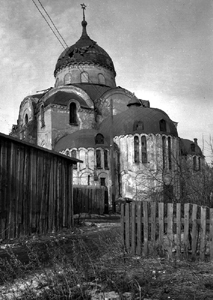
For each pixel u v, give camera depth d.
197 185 12.19
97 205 32.84
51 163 17.19
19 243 12.44
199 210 8.80
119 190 45.16
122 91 56.09
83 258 8.31
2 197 13.45
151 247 8.58
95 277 6.71
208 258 7.84
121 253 8.91
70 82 57.28
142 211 9.17
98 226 19.88
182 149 50.31
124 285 6.18
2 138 13.70
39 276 6.91
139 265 7.72
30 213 15.09
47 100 51.03
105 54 60.06
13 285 6.42
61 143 46.19
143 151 44.94
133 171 44.28
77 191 31.56
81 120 50.84
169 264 7.66
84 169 43.91
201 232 7.94
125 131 45.97
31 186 15.34
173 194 13.48
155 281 6.41
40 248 11.12
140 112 47.38
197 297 5.55
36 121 53.00
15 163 14.41
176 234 8.48
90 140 45.12
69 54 59.72
